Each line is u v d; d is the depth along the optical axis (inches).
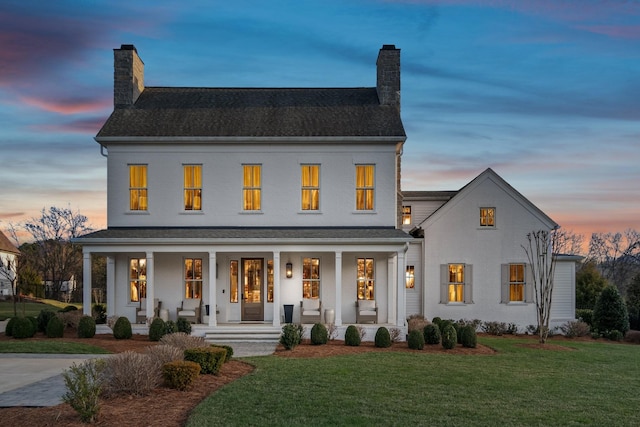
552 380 542.3
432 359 633.6
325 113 936.3
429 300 1018.1
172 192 879.7
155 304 881.5
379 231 859.4
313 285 898.7
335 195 882.1
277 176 882.8
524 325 1019.3
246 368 553.3
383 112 936.9
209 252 829.2
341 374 527.8
